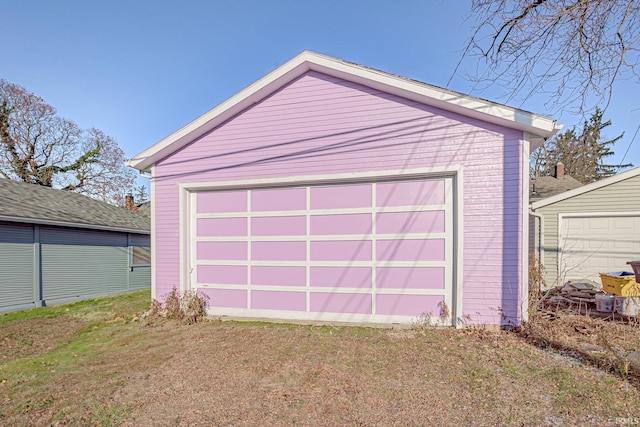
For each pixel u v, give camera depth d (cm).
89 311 741
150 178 641
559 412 255
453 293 507
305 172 566
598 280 856
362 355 393
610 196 858
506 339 436
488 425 242
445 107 501
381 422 250
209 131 612
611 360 350
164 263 623
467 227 493
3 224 783
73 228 955
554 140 1933
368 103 540
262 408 276
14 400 301
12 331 570
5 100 2048
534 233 933
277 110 581
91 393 312
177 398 297
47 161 2242
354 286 550
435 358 378
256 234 598
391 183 539
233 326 538
